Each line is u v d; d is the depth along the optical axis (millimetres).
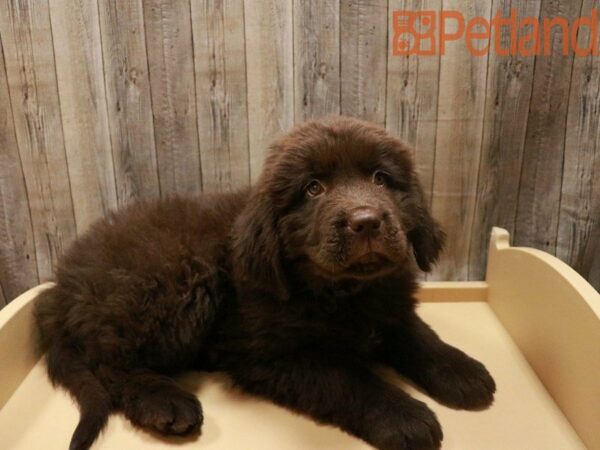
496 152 1532
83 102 1456
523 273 1282
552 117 1486
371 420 966
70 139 1483
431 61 1461
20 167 1496
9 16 1372
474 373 1108
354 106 1500
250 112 1495
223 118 1497
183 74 1452
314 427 1022
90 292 1117
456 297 1562
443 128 1514
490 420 1039
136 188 1541
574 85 1451
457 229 1609
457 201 1582
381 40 1444
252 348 1115
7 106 1438
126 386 1069
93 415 999
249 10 1413
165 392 1044
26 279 1601
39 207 1536
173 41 1425
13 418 1074
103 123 1479
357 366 1101
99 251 1175
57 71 1424
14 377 1154
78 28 1397
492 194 1571
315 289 1090
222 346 1172
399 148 1111
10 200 1521
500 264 1446
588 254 1573
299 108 1496
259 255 1049
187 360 1184
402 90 1486
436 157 1539
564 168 1519
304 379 1051
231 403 1103
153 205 1315
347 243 933
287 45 1444
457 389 1078
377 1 1413
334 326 1107
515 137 1515
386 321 1173
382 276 1083
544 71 1454
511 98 1482
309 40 1441
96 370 1111
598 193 1512
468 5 1417
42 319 1218
